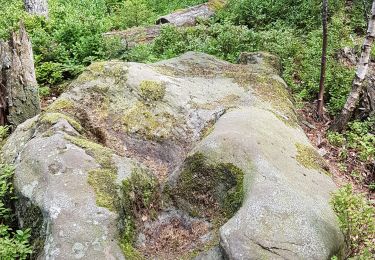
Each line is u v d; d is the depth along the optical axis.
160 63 2.96
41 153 1.88
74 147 1.92
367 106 3.09
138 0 6.23
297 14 4.61
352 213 1.64
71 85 2.52
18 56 2.64
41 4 5.23
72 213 1.65
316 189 1.91
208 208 1.82
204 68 2.94
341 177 2.58
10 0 5.95
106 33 4.69
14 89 2.63
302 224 1.61
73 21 4.02
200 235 1.75
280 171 1.84
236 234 1.55
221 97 2.51
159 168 2.13
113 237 1.63
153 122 2.30
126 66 2.57
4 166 1.98
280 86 2.81
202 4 5.59
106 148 2.00
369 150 2.66
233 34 3.84
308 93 3.38
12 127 2.64
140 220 1.82
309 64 3.56
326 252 1.57
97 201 1.70
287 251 1.52
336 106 3.18
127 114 2.34
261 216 1.60
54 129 2.03
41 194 1.73
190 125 2.29
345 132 2.97
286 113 2.50
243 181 1.77
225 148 1.88
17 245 1.64
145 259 1.69
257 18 4.72
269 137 2.06
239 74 2.83
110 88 2.46
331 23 4.28
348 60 3.70
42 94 3.25
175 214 1.86
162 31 4.16
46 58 3.68
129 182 1.84
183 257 1.68
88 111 2.36
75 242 1.58
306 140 2.36
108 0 6.64
